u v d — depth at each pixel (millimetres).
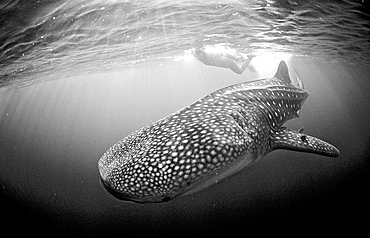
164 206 12977
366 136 35031
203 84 88125
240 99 3600
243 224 9297
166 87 88562
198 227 9523
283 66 6051
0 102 37250
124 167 2262
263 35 11992
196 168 2145
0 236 10266
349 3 6980
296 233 8188
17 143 85062
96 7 6930
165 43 14078
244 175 19484
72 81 37125
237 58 14445
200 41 13758
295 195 12180
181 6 7457
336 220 8836
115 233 9992
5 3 5609
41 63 14812
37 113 96125
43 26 7746
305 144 3412
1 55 10141
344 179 14055
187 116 2971
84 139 94375
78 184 21312
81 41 10711
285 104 4707
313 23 9336
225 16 8664
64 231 10641
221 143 2336
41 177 25297
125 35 10797
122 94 92688
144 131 2975
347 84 76562
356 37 11922
